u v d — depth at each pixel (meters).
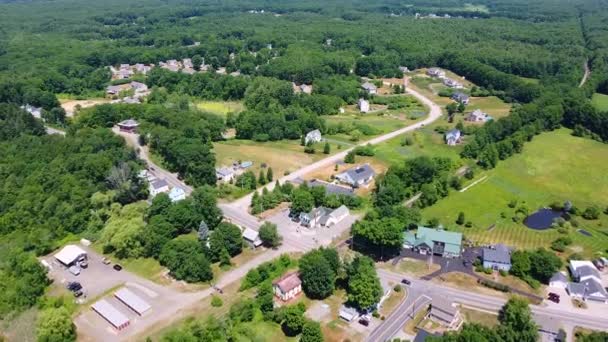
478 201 172.50
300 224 154.25
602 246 147.50
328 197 162.25
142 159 199.62
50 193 163.75
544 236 151.75
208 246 135.25
